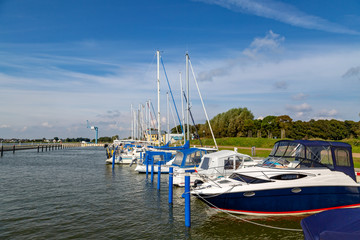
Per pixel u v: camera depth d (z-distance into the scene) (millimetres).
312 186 11094
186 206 10883
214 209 12391
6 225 11016
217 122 83438
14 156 55312
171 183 14367
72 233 10148
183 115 32281
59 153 69875
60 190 18266
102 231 10367
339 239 4590
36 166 34750
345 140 43281
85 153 70750
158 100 33750
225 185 11680
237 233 10133
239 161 16875
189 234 10070
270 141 54188
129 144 43938
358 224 4996
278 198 11008
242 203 11164
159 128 33562
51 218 11977
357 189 11555
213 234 10062
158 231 10375
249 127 71438
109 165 35750
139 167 26359
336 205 11320
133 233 10164
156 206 13984
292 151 12312
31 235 9945
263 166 12555
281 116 73250
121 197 16062
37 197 16125
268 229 10461
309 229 5355
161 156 27609
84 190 18219
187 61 25984
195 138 78938
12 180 22734
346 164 11789
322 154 11797
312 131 69750
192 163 19641
